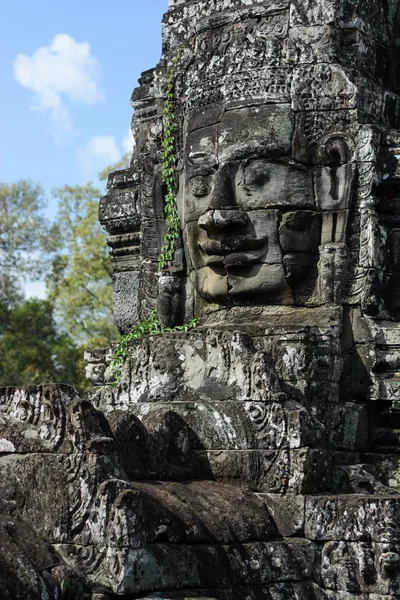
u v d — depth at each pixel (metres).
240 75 8.24
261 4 8.45
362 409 7.89
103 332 29.53
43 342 31.12
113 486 5.74
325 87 8.16
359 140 8.09
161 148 8.95
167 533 5.98
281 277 8.09
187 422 7.11
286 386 7.54
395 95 8.66
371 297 7.98
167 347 7.55
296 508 6.73
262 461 6.90
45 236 31.95
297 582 6.48
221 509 6.50
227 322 8.27
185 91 8.62
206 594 5.88
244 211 8.16
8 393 6.31
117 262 9.72
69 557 5.77
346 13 8.41
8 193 32.19
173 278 8.80
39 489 5.98
